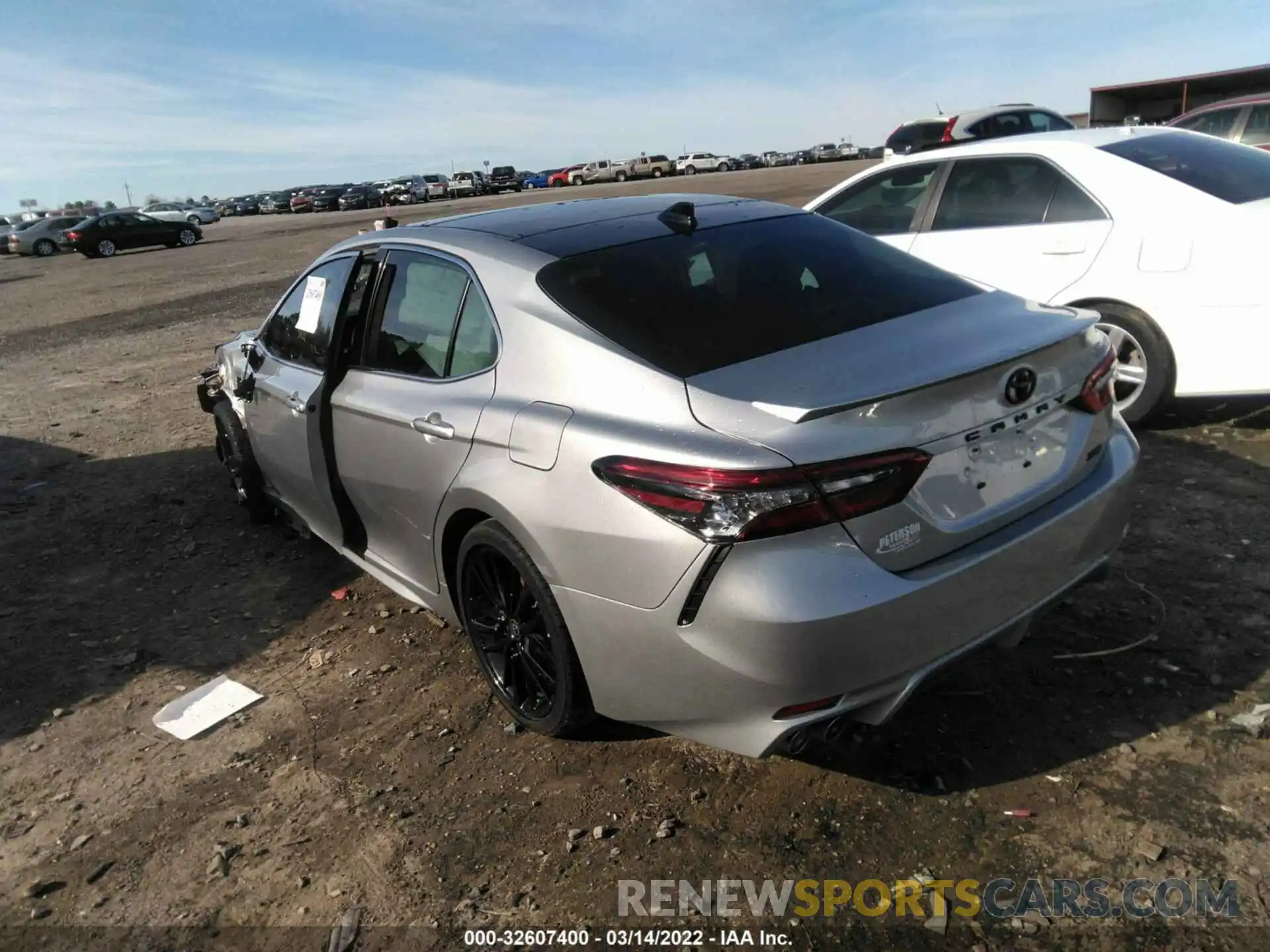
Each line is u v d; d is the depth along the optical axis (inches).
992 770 111.7
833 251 133.1
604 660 106.7
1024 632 109.8
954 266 226.5
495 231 136.4
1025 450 106.3
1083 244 205.9
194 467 265.4
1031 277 213.3
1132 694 122.2
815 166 2330.2
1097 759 111.5
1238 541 157.3
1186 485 182.1
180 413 333.7
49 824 119.6
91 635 170.1
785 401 94.7
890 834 103.7
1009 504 104.3
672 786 114.9
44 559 207.2
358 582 182.9
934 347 104.0
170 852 112.7
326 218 1916.8
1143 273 197.2
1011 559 102.3
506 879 103.4
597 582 103.3
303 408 159.6
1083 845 99.6
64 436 313.6
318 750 130.1
